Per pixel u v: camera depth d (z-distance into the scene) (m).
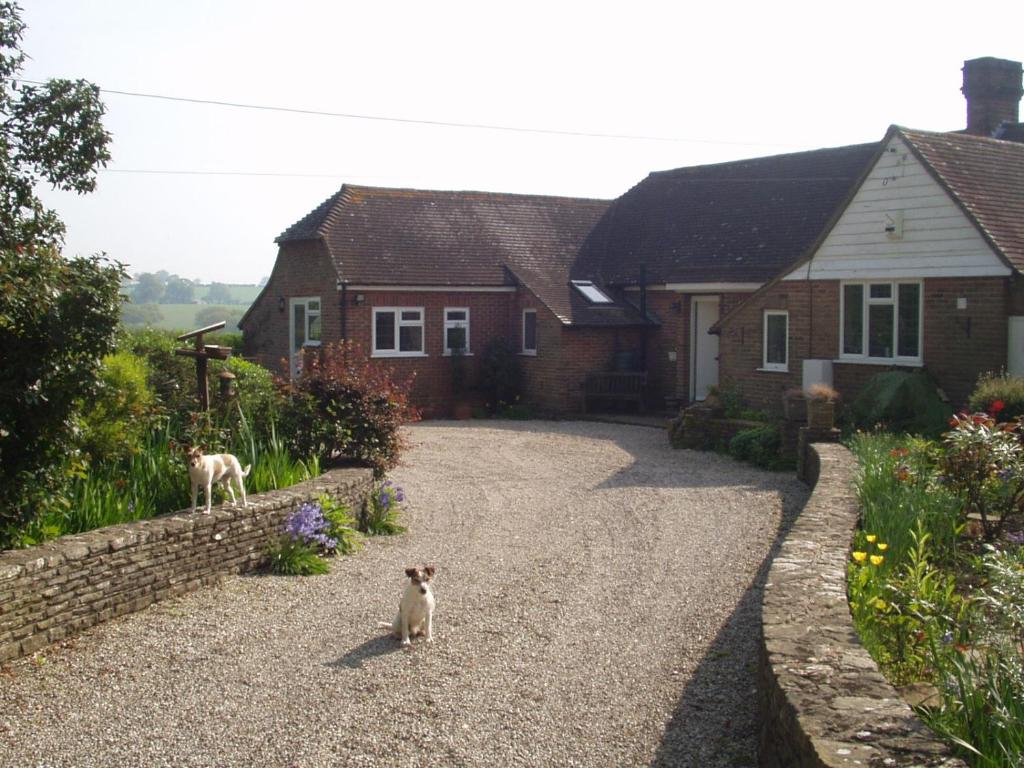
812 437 15.74
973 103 26.47
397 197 29.69
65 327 8.06
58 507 8.77
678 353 26.06
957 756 4.61
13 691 6.98
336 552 11.05
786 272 20.78
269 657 7.66
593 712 6.49
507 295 28.41
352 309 26.50
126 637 8.13
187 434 11.41
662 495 14.73
